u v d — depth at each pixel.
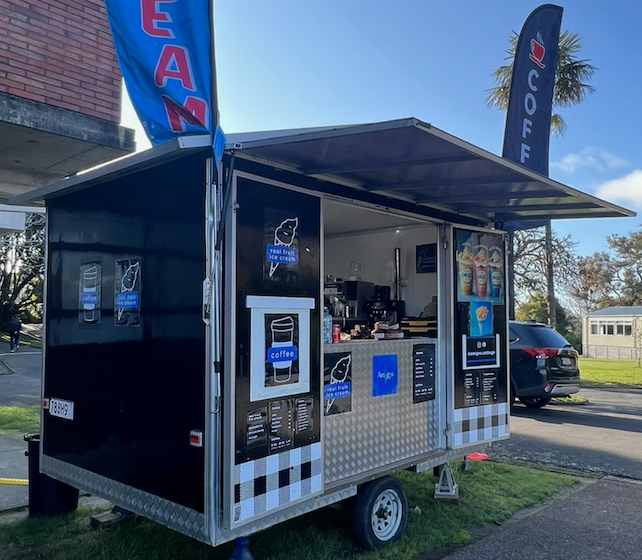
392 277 5.38
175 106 3.38
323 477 3.45
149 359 3.17
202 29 3.32
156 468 3.09
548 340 10.18
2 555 3.53
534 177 3.70
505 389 5.11
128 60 3.50
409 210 4.37
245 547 3.08
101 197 3.58
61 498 4.18
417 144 2.97
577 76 18.69
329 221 5.05
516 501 4.95
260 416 3.04
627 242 49.03
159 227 3.15
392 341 4.14
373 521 3.83
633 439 7.81
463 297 4.74
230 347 2.91
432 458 4.38
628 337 42.03
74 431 3.68
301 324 3.33
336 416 3.64
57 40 5.96
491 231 5.05
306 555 3.56
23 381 12.97
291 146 2.96
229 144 2.90
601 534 4.29
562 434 8.14
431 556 3.85
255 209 3.11
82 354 3.66
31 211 5.89
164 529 3.88
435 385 4.55
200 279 2.91
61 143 5.99
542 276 25.55
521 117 7.49
